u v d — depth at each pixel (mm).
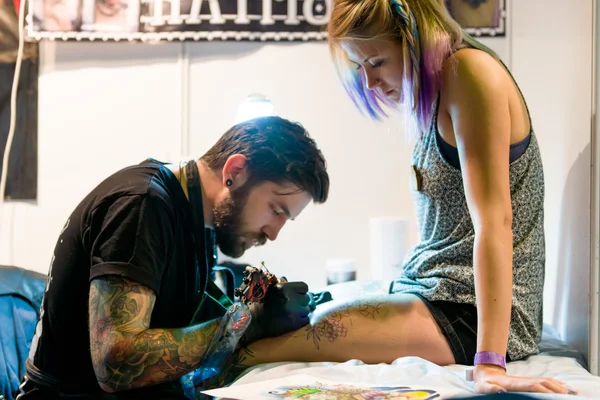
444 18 1228
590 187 1515
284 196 1207
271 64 2402
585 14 1579
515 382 953
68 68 2402
